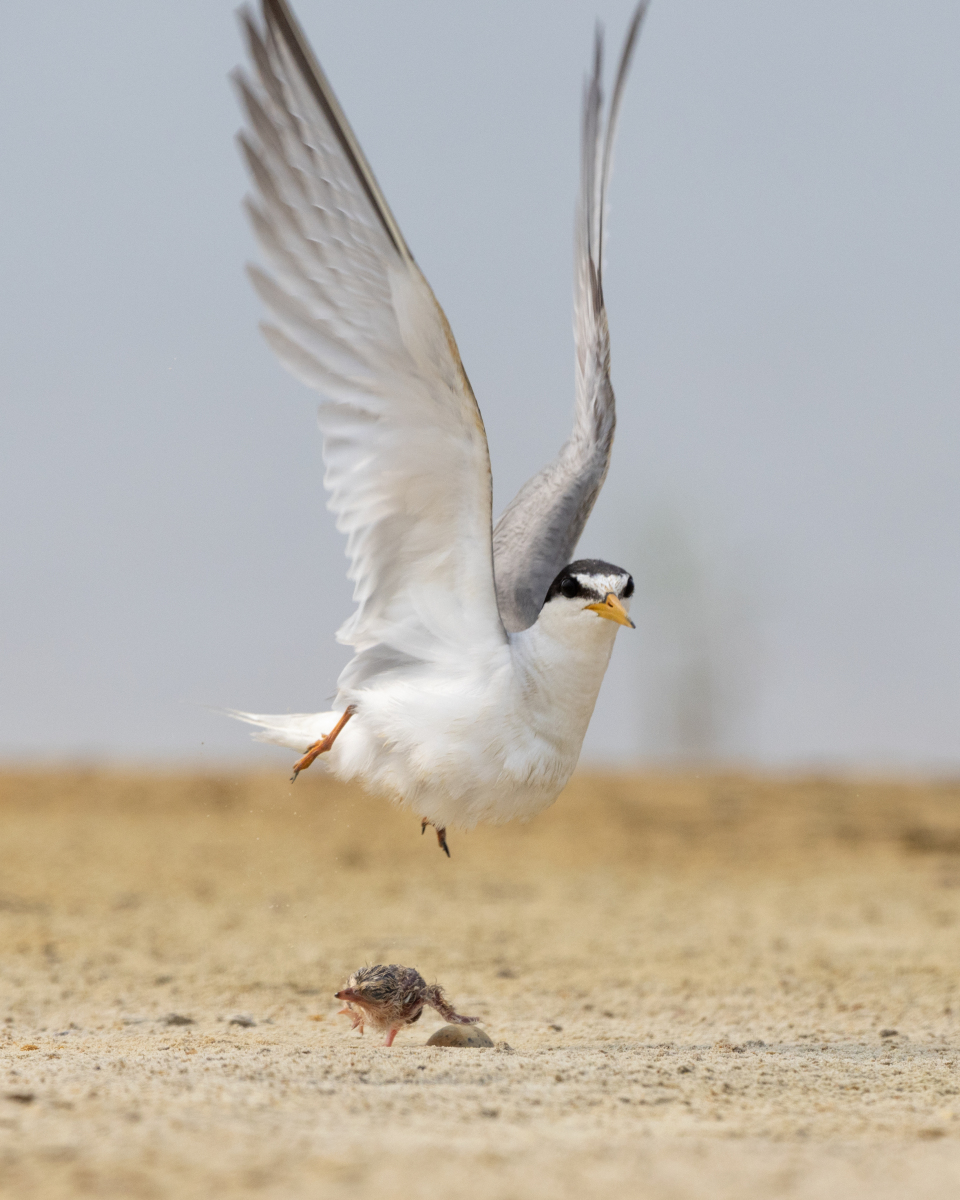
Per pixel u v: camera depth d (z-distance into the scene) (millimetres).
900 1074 10648
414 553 10984
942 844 28500
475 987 16125
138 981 16219
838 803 32375
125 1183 6594
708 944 19078
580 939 19469
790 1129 8375
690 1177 6961
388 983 12430
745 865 26672
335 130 9617
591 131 13047
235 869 25453
